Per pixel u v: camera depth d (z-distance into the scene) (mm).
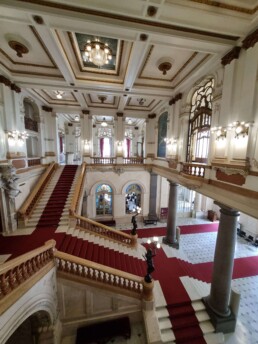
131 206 14008
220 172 5035
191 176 6453
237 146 4352
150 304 5402
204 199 13844
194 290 6250
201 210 13984
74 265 5344
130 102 11664
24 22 4219
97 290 5109
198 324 5391
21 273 3736
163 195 13539
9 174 6418
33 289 3928
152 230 12000
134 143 20594
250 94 4016
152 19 4039
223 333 5312
